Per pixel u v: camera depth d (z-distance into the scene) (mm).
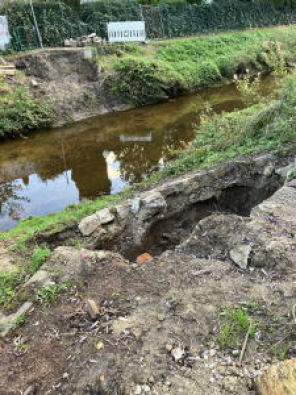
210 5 21531
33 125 12094
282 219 4125
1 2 14086
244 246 3736
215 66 17641
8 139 11617
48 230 5227
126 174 8859
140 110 14367
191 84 16531
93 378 2604
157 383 2500
